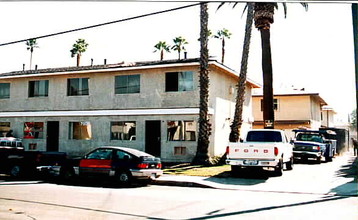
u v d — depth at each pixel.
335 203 9.42
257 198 10.25
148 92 22.34
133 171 12.88
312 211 8.27
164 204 9.09
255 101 36.16
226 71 23.56
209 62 20.94
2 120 26.34
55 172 14.35
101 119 23.28
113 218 7.38
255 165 14.57
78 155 23.67
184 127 21.28
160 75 22.14
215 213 7.97
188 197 10.35
